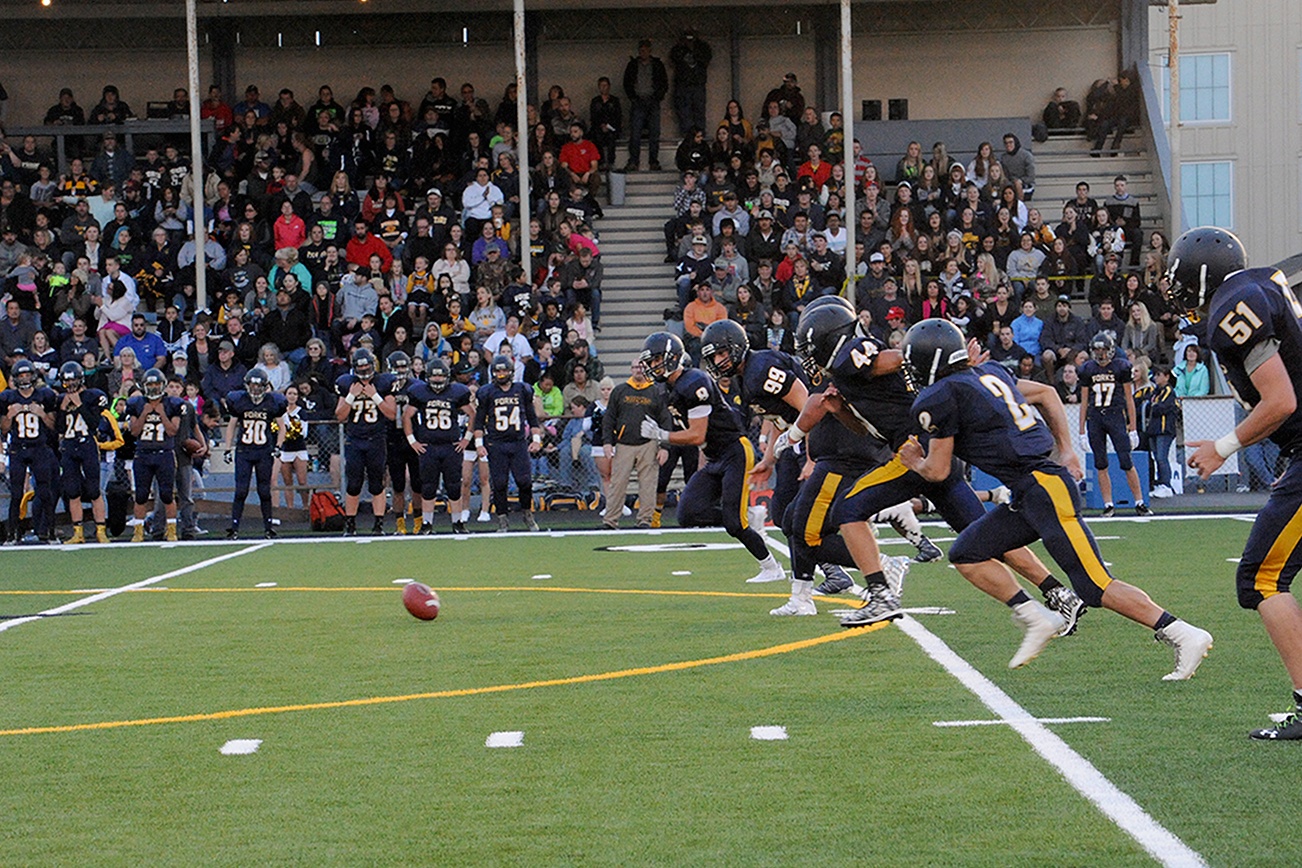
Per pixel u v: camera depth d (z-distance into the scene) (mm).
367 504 39125
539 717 12422
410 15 52531
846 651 15422
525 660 15430
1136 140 52000
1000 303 41469
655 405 33031
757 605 19500
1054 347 41219
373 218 45312
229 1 49844
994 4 52969
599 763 10734
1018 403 13359
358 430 33375
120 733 12203
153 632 18219
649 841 8750
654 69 49812
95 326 41969
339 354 40750
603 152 49031
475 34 52625
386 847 8789
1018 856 8250
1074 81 53188
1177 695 12555
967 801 9383
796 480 19828
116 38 52562
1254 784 9602
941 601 19047
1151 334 41906
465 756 11070
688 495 21891
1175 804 9180
